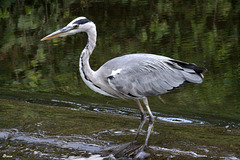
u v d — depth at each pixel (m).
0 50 16.28
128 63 8.58
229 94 11.59
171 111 10.77
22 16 20.95
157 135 8.70
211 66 13.40
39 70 14.23
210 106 10.91
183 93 12.05
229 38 16.09
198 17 19.48
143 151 7.88
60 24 19.20
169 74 8.55
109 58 14.34
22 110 10.32
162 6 22.05
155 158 7.68
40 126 9.18
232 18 19.00
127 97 8.89
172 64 8.58
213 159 7.46
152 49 15.17
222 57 14.11
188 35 16.88
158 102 11.54
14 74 13.92
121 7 22.22
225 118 10.19
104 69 8.66
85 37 17.95
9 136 8.76
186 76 8.48
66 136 8.66
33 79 13.51
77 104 11.36
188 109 10.88
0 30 18.98
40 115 9.94
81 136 8.66
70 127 9.15
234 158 7.46
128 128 9.13
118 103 11.58
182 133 8.87
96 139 8.50
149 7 21.92
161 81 8.54
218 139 8.48
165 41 16.19
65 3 23.03
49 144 8.44
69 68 14.38
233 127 9.60
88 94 12.32
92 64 13.81
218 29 17.45
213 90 11.95
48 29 18.58
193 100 11.47
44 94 12.18
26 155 8.08
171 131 9.01
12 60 15.25
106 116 10.11
